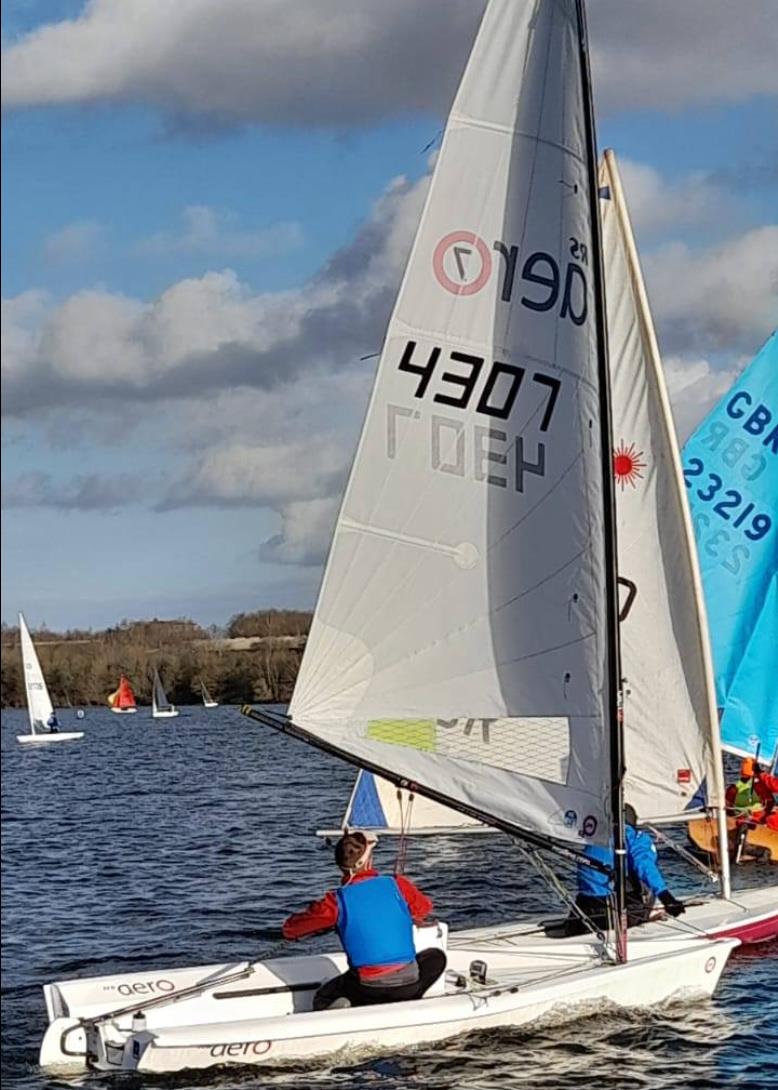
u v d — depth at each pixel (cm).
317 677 1079
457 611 1073
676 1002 1088
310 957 1092
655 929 1190
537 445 1060
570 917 1165
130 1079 948
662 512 1424
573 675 1052
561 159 1056
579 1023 1037
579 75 1051
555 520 1056
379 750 1072
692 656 1409
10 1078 960
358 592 1077
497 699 1066
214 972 1077
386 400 1074
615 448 1437
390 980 997
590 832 1049
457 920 1545
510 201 1064
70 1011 1023
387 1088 922
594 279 1045
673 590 1406
